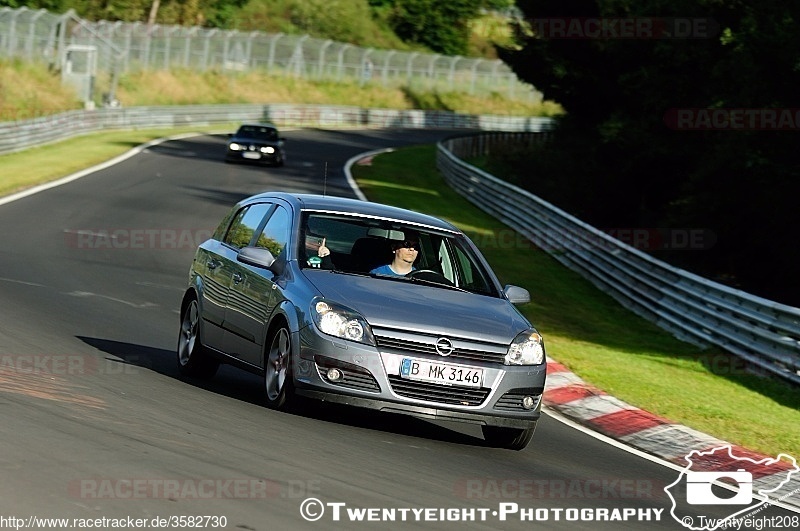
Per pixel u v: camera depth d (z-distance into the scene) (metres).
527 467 29.58
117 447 24.00
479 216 121.56
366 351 29.77
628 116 130.38
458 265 34.69
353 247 33.84
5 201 94.31
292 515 20.38
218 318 36.12
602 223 154.88
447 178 156.00
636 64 130.88
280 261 33.44
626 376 48.62
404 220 35.19
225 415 30.03
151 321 51.06
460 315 31.30
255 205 37.75
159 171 134.00
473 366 30.22
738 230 105.25
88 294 56.41
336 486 23.27
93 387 31.88
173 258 75.38
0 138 133.25
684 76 121.88
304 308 30.89
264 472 23.59
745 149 95.44
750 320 60.22
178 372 38.53
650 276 75.69
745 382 54.62
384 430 31.72
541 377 31.28
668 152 126.50
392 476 25.28
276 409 31.72
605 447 34.69
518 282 81.88
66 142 160.25
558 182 165.38
